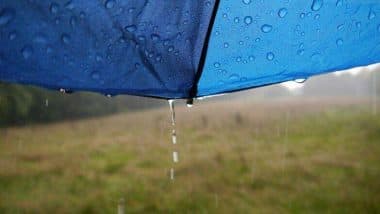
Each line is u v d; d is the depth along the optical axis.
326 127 14.94
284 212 7.13
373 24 1.13
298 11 1.07
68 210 7.18
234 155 11.11
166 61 1.03
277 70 1.18
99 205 7.52
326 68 1.23
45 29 0.90
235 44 1.10
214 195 8.02
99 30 0.95
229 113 19.30
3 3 0.85
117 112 21.12
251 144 12.62
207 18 1.00
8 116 15.03
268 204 7.53
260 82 1.23
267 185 8.53
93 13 0.93
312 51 1.17
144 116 19.22
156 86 1.06
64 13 0.91
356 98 27.36
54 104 17.73
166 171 9.74
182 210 7.36
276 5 1.05
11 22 0.86
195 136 14.05
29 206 7.20
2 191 7.95
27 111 16.05
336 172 9.31
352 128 14.38
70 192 8.10
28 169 9.52
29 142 12.59
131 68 1.01
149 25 0.99
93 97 20.56
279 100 27.45
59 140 13.21
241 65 1.14
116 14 0.95
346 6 1.07
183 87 1.08
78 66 0.96
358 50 1.19
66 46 0.93
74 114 18.64
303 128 15.00
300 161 10.34
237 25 1.06
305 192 8.04
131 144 12.82
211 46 1.08
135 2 0.95
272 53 1.14
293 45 1.14
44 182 8.65
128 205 7.57
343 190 8.10
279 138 13.50
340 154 10.87
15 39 0.88
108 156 11.21
